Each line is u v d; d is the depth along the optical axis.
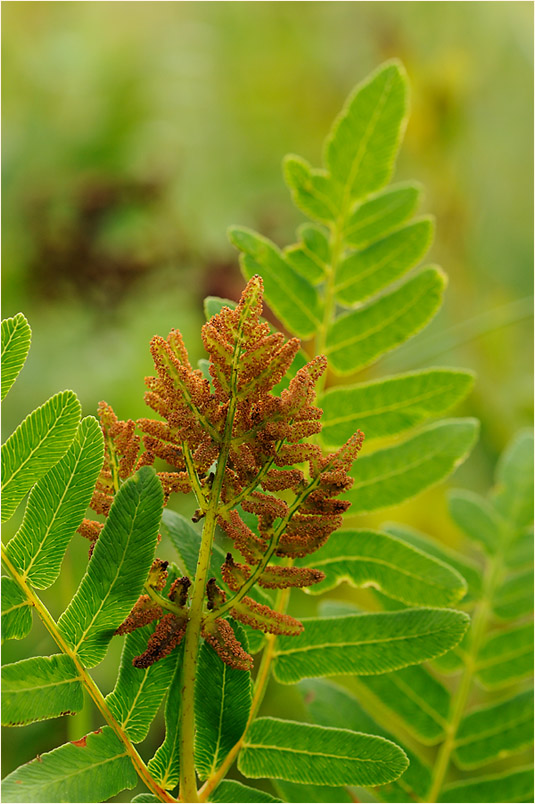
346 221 0.81
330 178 0.81
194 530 0.75
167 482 0.71
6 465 0.70
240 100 1.82
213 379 0.70
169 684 0.71
